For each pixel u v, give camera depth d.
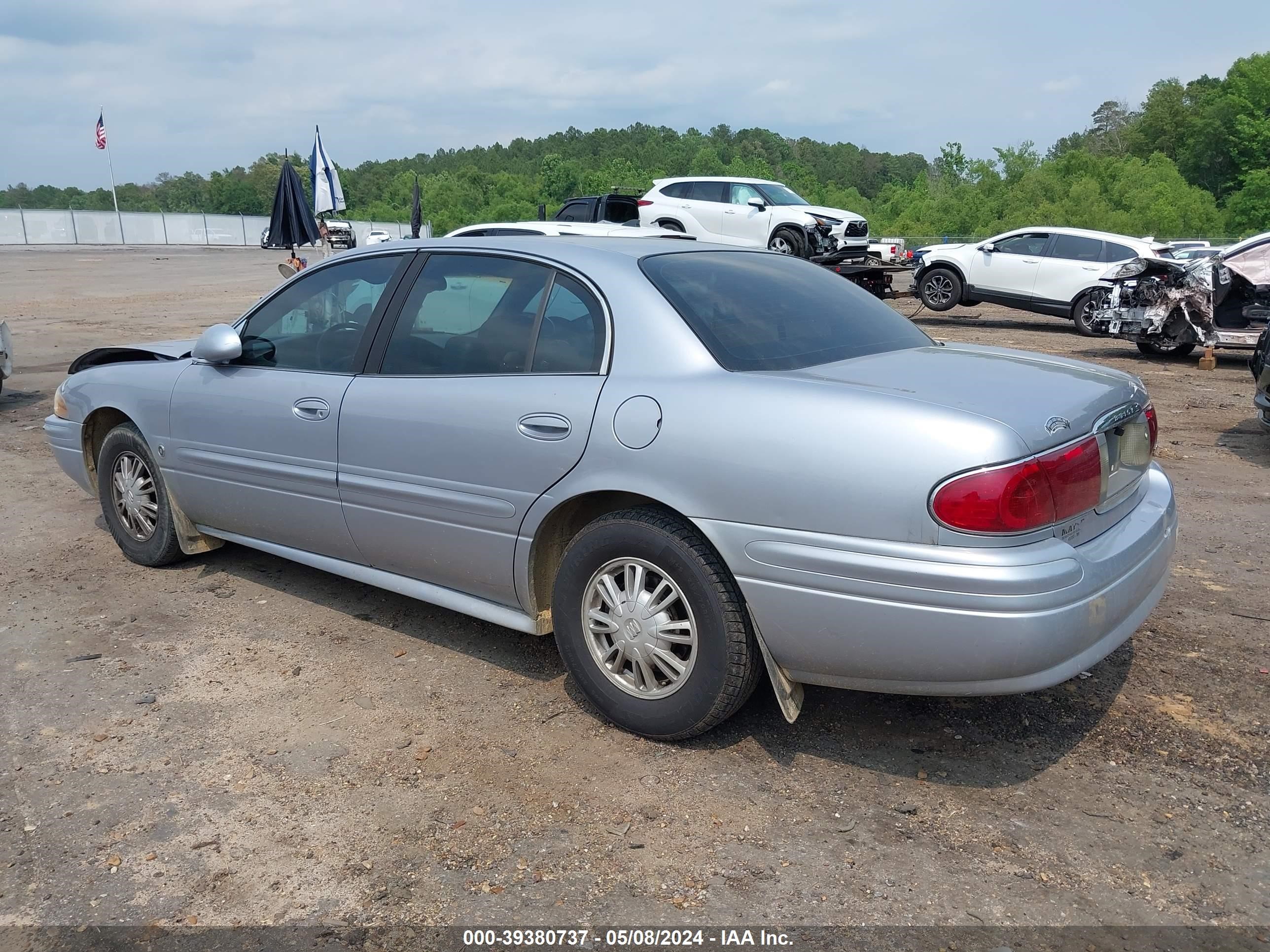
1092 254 15.71
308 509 4.08
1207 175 74.75
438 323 3.73
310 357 4.12
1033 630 2.55
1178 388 10.81
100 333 15.62
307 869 2.62
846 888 2.52
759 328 3.28
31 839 2.76
